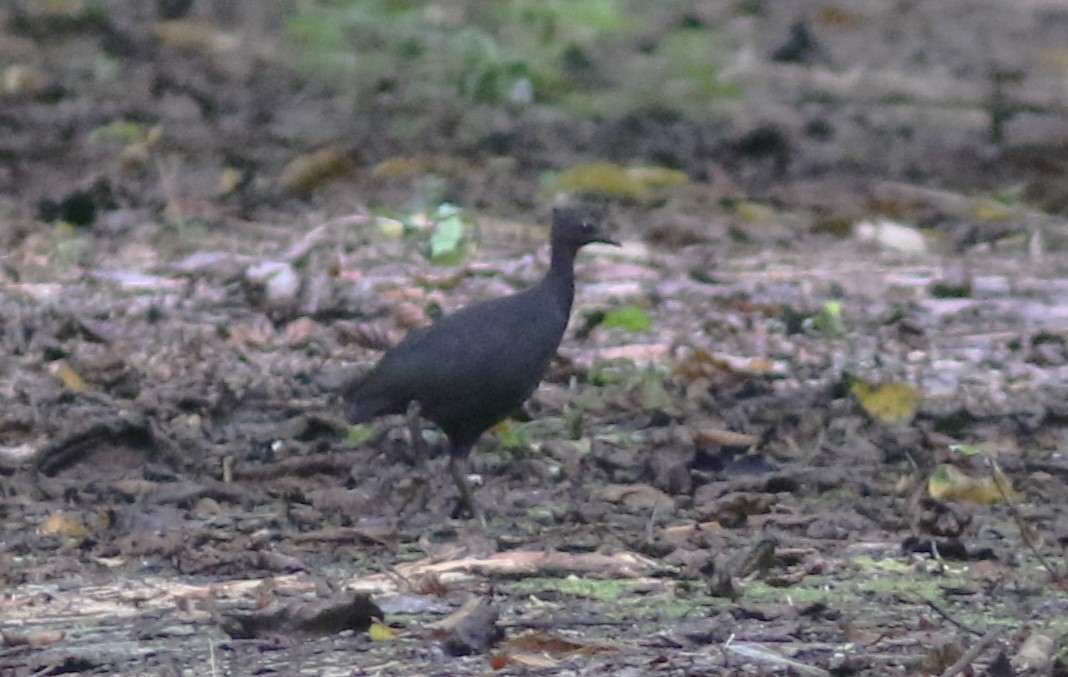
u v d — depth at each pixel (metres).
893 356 13.28
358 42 23.23
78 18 24.73
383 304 14.19
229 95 22.16
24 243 16.34
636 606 8.31
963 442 11.03
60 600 8.41
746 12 27.25
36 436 11.02
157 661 7.57
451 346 9.48
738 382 12.30
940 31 26.97
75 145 19.77
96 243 16.44
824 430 11.17
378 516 9.73
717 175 19.42
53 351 12.91
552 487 10.26
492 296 14.68
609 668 7.47
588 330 13.70
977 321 14.35
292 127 20.86
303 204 18.00
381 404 9.66
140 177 18.47
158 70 23.12
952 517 9.48
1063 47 26.31
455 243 15.74
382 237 16.52
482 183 18.89
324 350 13.19
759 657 7.59
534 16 23.31
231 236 16.72
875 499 10.06
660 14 26.45
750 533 9.48
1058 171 19.88
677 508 9.88
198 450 10.68
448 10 24.22
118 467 10.38
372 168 19.34
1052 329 14.09
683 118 21.88
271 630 7.91
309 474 10.32
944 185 19.25
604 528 9.42
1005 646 7.69
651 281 15.44
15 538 9.28
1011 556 9.03
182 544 9.12
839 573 8.84
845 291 15.23
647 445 10.90
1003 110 22.58
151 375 12.39
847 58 25.36
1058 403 11.86
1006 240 17.25
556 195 18.42
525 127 21.27
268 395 11.87
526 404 11.76
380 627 7.91
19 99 21.83
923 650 7.70
